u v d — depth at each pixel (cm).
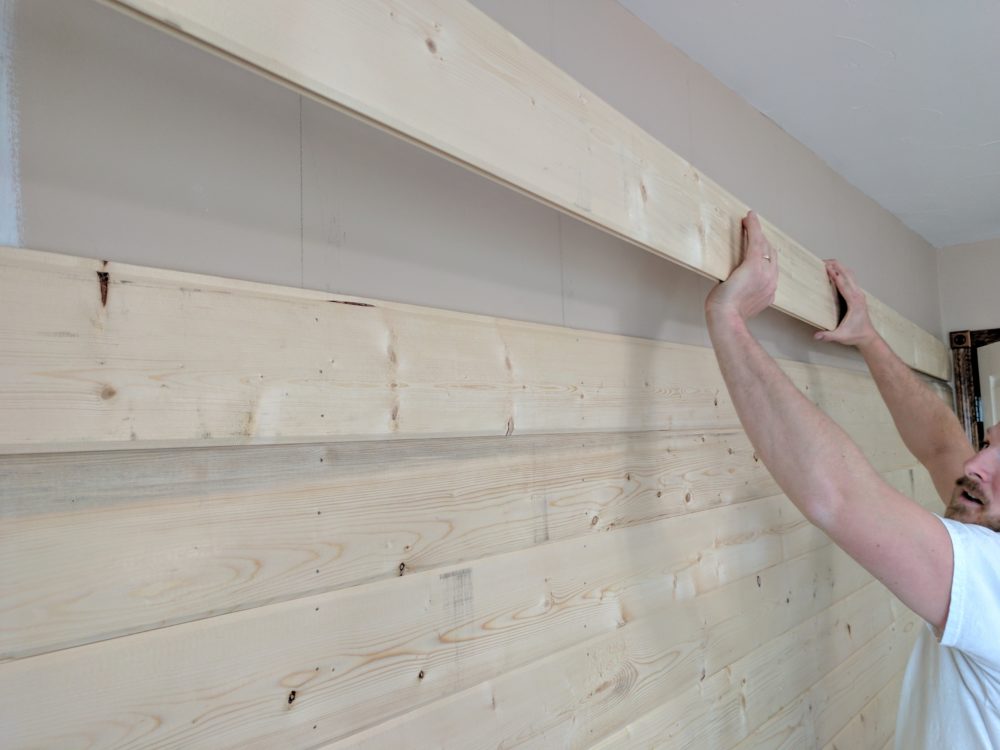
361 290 86
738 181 179
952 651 101
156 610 64
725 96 177
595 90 129
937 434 158
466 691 92
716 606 149
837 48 161
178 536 66
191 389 65
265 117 77
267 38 53
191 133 71
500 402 100
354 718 78
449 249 99
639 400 132
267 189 77
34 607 56
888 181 254
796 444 92
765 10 145
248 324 70
